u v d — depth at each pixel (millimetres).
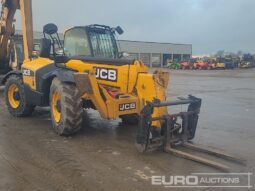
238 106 13023
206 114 11102
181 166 5949
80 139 7605
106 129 8523
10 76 9891
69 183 5215
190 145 6934
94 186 5113
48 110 10805
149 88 7113
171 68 62438
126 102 7340
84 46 8406
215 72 45812
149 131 6465
